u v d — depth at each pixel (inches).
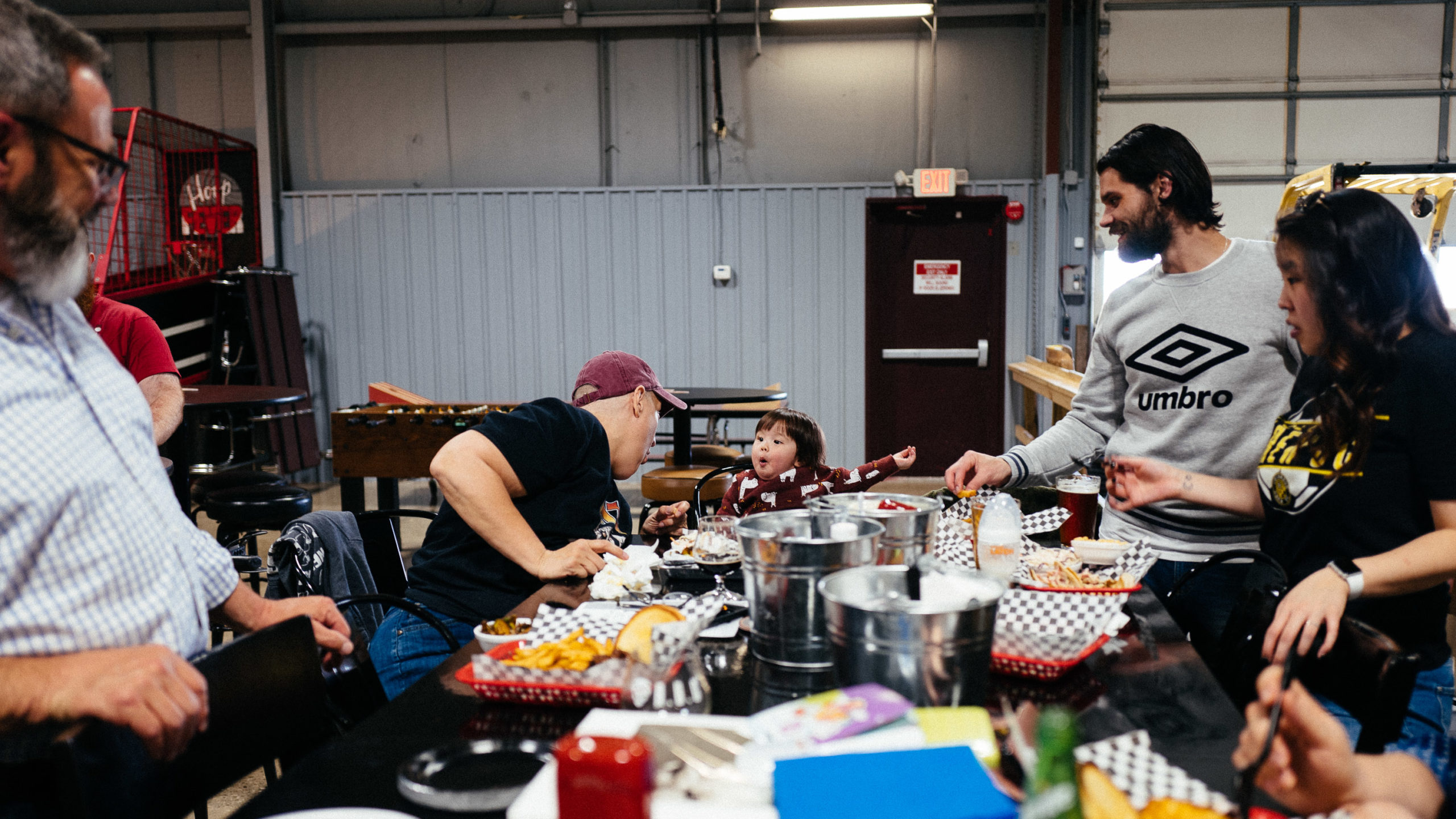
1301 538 62.3
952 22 291.3
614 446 85.0
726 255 295.7
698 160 300.5
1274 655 54.8
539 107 302.2
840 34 294.4
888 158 297.1
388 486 193.5
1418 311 57.6
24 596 38.5
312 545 75.9
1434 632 58.8
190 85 305.0
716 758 34.2
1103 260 288.2
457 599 74.3
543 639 49.6
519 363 302.7
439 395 305.3
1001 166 294.2
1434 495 57.0
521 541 70.1
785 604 47.1
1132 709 42.1
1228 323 79.9
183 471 170.4
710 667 48.3
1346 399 58.7
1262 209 283.9
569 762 24.8
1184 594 82.3
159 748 37.3
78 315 45.6
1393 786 35.2
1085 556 67.4
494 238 299.9
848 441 299.1
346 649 55.2
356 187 307.3
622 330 299.6
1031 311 293.6
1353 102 278.8
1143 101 282.8
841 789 30.6
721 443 262.8
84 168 40.2
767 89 297.4
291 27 297.0
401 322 303.9
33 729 39.1
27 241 39.3
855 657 39.6
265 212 299.3
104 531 40.2
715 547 63.0
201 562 50.4
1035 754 28.3
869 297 294.5
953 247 295.9
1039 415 271.3
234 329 277.3
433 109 303.9
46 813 39.3
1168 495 67.6
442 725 41.5
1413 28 275.1
